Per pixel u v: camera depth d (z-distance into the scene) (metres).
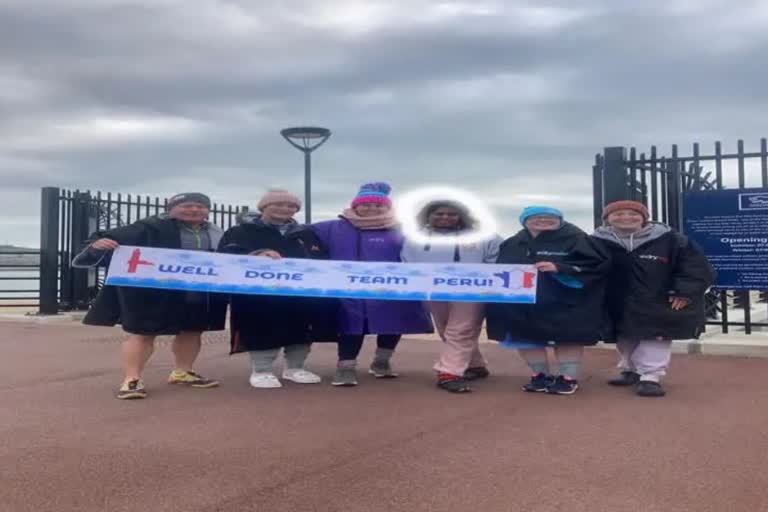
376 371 7.10
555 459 4.38
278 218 6.59
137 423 5.24
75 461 4.34
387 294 6.28
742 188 8.27
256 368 6.62
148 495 3.80
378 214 6.77
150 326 6.04
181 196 6.55
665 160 8.98
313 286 6.30
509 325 6.23
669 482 3.97
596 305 6.12
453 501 3.72
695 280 6.06
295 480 4.02
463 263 6.27
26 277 16.28
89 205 13.34
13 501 3.71
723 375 7.09
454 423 5.23
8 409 5.69
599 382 6.83
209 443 4.72
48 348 9.20
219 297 6.66
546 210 6.21
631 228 6.22
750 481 3.98
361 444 4.70
